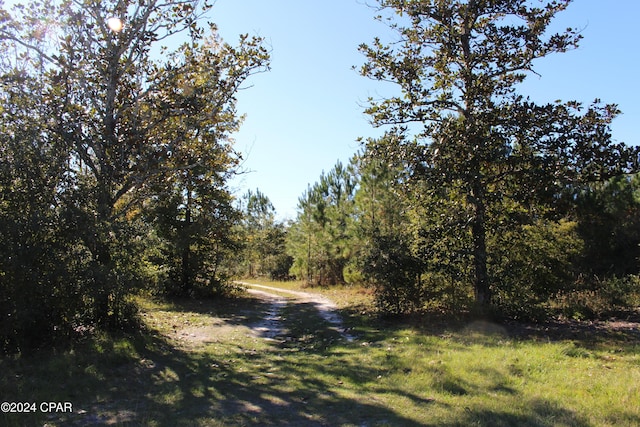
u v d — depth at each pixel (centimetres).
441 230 1282
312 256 3344
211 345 1020
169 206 1934
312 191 3491
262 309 1838
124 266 954
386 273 1317
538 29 1230
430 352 867
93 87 1126
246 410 570
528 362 746
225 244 2191
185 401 607
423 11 1279
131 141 1124
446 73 1348
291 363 846
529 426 478
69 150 979
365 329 1207
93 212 908
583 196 1975
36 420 524
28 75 1005
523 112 1184
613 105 1168
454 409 545
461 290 1359
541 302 1338
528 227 1400
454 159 1219
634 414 502
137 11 1142
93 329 981
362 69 1331
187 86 1195
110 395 626
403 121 1327
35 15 1062
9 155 855
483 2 1241
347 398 611
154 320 1319
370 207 2169
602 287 1510
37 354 790
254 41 1242
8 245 779
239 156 1631
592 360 766
